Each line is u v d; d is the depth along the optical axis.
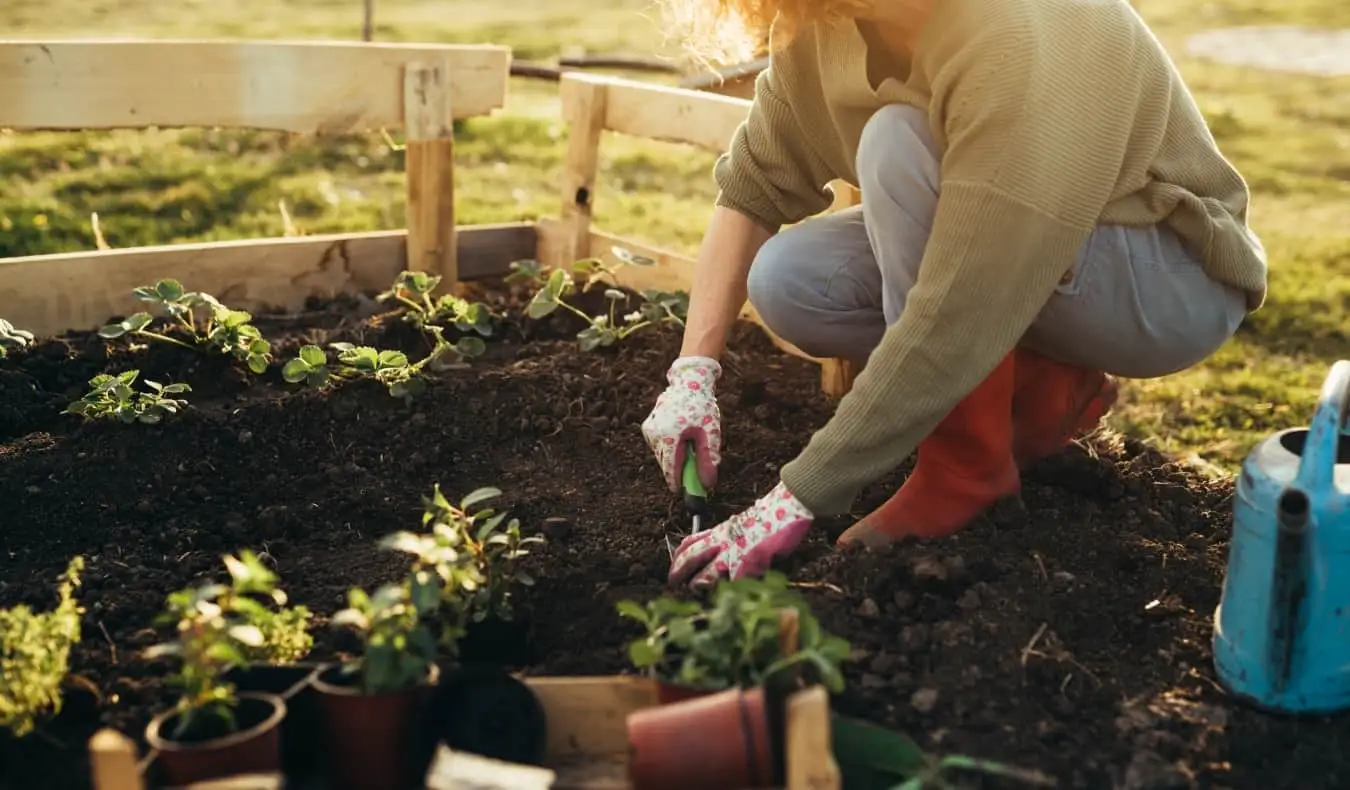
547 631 2.50
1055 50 2.31
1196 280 2.67
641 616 2.09
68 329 3.82
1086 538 2.73
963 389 2.38
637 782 1.87
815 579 2.54
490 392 3.48
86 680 2.22
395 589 2.03
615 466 3.20
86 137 6.85
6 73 3.62
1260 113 8.09
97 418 3.22
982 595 2.46
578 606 2.56
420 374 3.48
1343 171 6.87
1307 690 2.21
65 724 2.17
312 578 2.72
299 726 2.04
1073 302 2.62
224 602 2.11
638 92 4.07
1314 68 9.38
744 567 2.46
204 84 3.83
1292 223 5.96
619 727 2.13
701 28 2.64
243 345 3.58
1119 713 2.25
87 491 3.01
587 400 3.47
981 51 2.29
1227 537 2.85
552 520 2.88
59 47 3.65
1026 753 2.13
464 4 11.73
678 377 2.79
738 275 2.93
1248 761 2.14
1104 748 2.16
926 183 2.52
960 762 1.96
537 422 3.36
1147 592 2.59
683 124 3.96
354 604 2.02
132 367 3.55
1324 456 2.13
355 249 4.17
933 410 2.38
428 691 2.02
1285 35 10.62
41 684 2.10
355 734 1.97
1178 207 2.58
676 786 1.86
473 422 3.38
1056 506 2.87
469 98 4.14
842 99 2.65
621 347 3.73
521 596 2.55
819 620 2.39
